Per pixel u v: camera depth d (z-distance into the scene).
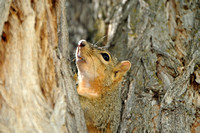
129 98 10.97
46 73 6.81
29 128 6.21
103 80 10.86
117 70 11.37
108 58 11.18
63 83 7.21
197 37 11.79
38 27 6.79
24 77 6.38
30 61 6.48
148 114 10.01
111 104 10.84
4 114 6.20
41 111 6.42
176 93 10.08
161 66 11.19
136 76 11.43
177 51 11.76
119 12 14.73
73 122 7.07
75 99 7.45
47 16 7.05
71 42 16.47
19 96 6.28
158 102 10.19
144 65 11.48
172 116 9.71
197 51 11.07
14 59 6.41
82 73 10.83
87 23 17.06
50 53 7.04
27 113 6.25
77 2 17.73
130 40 13.02
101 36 15.29
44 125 6.37
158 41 12.07
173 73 10.93
